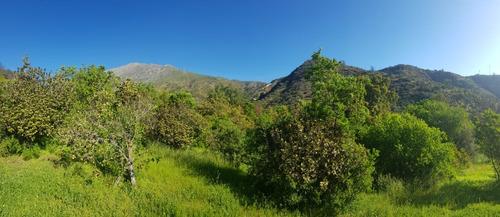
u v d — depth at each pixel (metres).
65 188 5.70
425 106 16.94
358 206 5.84
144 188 6.20
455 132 15.34
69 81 10.90
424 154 8.97
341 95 6.75
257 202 5.97
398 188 8.06
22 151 8.41
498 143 9.30
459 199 7.21
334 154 5.59
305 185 5.53
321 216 5.57
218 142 11.67
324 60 6.82
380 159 9.55
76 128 6.48
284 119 6.69
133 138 6.76
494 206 6.41
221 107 28.59
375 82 33.09
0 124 8.45
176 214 4.77
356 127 6.94
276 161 6.00
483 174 11.76
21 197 5.04
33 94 9.15
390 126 9.81
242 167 9.42
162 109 12.84
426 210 6.17
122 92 7.92
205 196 5.88
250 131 7.28
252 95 130.50
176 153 10.02
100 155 6.55
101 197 5.38
